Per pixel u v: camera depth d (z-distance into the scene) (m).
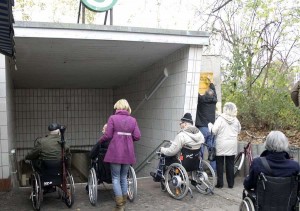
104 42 7.25
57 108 13.80
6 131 6.68
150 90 9.74
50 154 5.77
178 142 6.34
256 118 9.99
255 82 10.64
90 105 14.15
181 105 7.89
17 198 6.39
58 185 5.89
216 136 6.86
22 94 13.42
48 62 9.07
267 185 3.72
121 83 12.86
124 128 5.55
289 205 3.76
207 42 7.49
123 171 5.64
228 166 6.94
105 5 7.58
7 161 6.75
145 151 10.34
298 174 3.75
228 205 5.88
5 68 6.57
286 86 10.17
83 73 10.85
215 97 7.89
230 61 10.95
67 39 6.86
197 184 6.72
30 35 6.48
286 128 9.62
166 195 6.55
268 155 3.81
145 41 7.13
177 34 7.26
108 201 6.26
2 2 3.62
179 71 8.00
